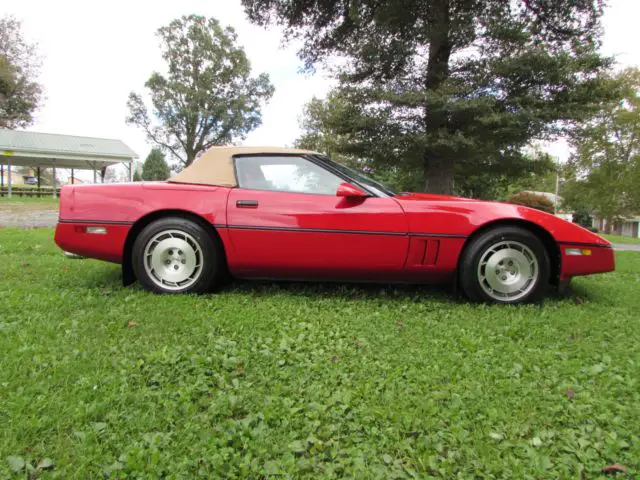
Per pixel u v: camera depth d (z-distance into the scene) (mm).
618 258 6602
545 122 9688
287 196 3119
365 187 3189
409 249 3053
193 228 3133
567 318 2832
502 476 1302
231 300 3070
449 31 9961
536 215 3133
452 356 2172
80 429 1463
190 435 1446
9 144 23219
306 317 2750
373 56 10625
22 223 9688
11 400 1604
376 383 1866
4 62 32656
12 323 2422
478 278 3086
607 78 10422
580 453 1403
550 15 10594
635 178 31250
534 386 1860
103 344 2184
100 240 3160
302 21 12234
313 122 22672
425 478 1284
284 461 1333
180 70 38562
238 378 1893
